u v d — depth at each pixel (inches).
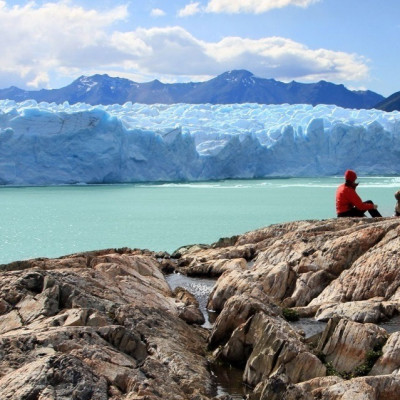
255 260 674.2
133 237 1380.4
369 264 515.2
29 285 466.6
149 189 2773.1
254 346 395.2
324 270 553.6
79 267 618.5
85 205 2097.7
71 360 315.0
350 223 639.1
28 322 410.9
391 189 2598.4
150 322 423.2
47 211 1920.5
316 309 488.4
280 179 3474.4
